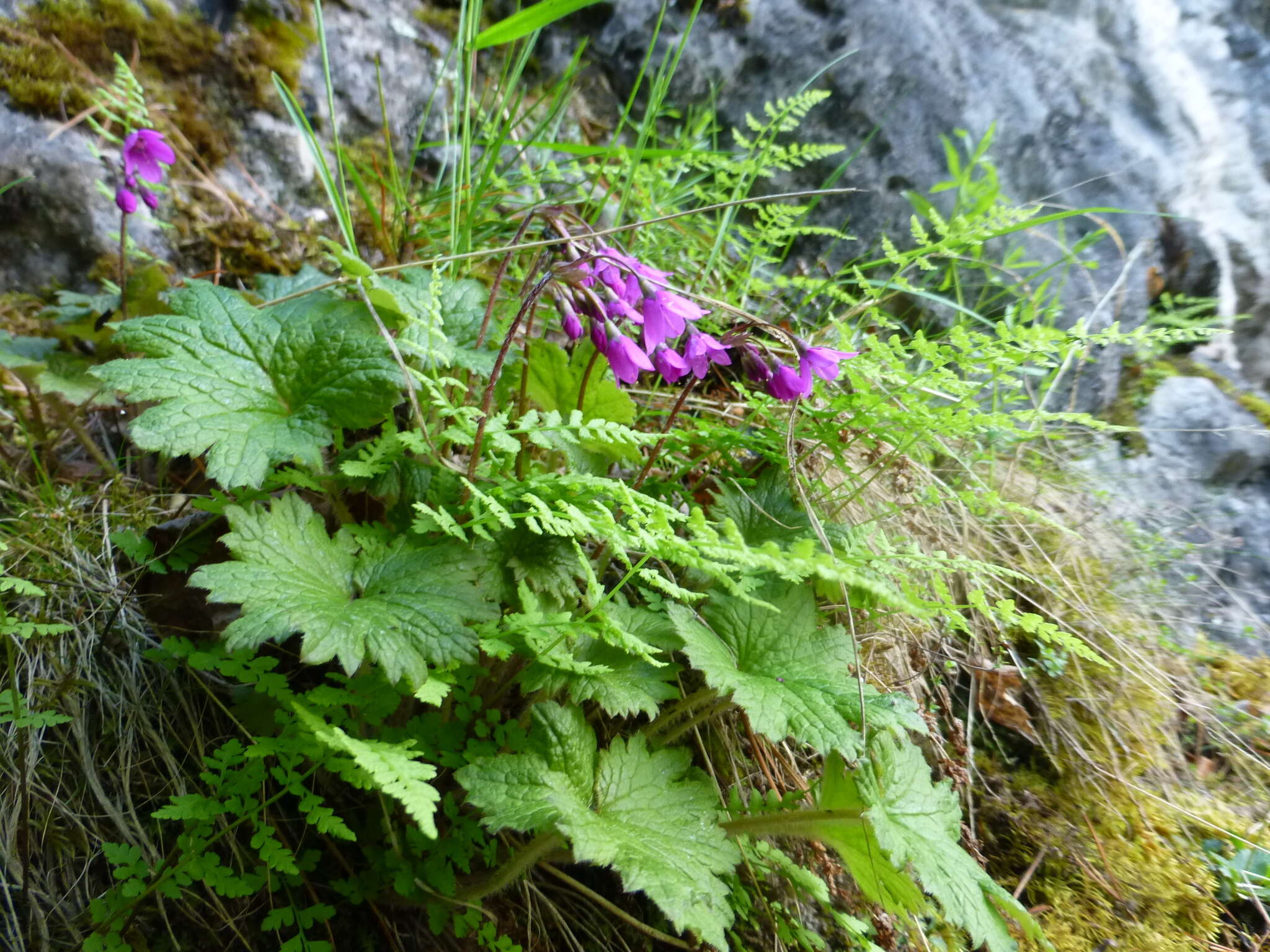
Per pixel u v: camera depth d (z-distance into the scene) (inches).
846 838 11.7
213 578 9.6
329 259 17.5
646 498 10.3
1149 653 17.4
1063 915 14.5
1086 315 22.4
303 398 11.4
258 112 17.8
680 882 9.7
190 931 10.8
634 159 16.9
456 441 11.4
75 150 15.6
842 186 22.9
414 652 9.6
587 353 12.8
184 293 12.0
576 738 10.8
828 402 14.0
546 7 13.7
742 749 14.0
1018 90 24.4
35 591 10.0
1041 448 20.1
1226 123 26.9
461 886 11.7
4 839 10.3
